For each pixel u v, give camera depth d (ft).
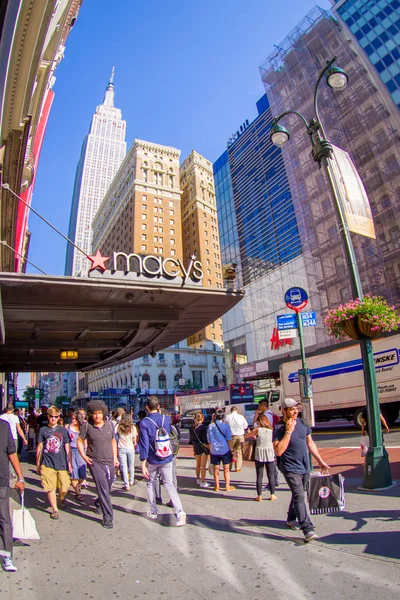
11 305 33.76
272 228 195.31
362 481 26.12
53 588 12.08
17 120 35.24
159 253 314.14
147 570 13.32
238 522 18.76
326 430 71.56
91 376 384.47
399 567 12.26
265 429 23.82
